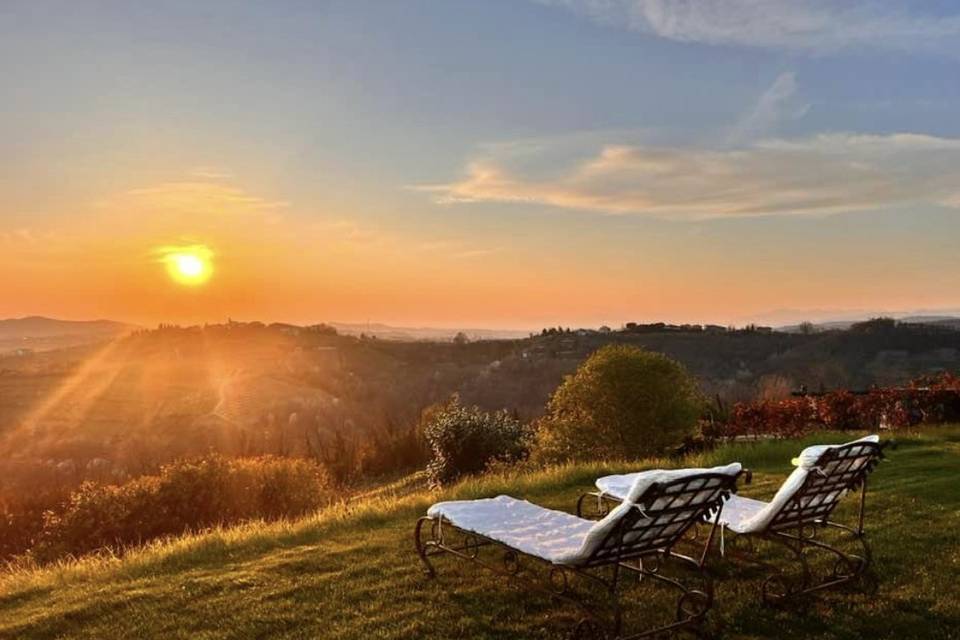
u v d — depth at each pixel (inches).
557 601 207.9
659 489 167.6
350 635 189.9
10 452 1227.9
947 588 208.8
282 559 258.8
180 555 279.9
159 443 1273.4
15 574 315.0
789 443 495.2
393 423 1133.1
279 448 1020.5
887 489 331.0
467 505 230.2
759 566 233.0
